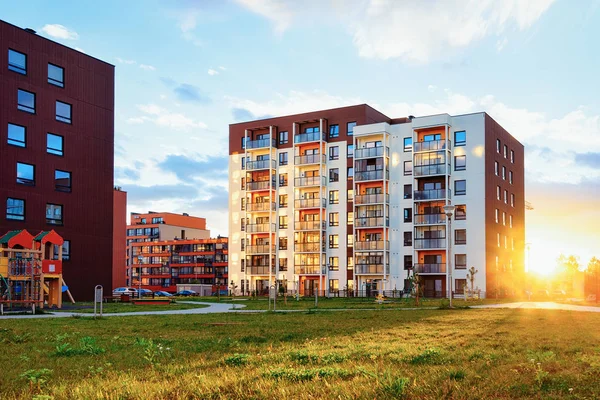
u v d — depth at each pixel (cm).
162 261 14475
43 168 5109
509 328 1880
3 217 4762
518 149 8575
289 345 1364
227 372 925
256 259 8431
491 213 7225
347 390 742
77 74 5484
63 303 4634
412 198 7369
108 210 5662
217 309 3728
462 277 7019
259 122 8594
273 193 8338
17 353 1265
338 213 7912
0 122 4806
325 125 8075
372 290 7494
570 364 966
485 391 741
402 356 1091
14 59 4966
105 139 5703
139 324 2192
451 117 7288
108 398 751
